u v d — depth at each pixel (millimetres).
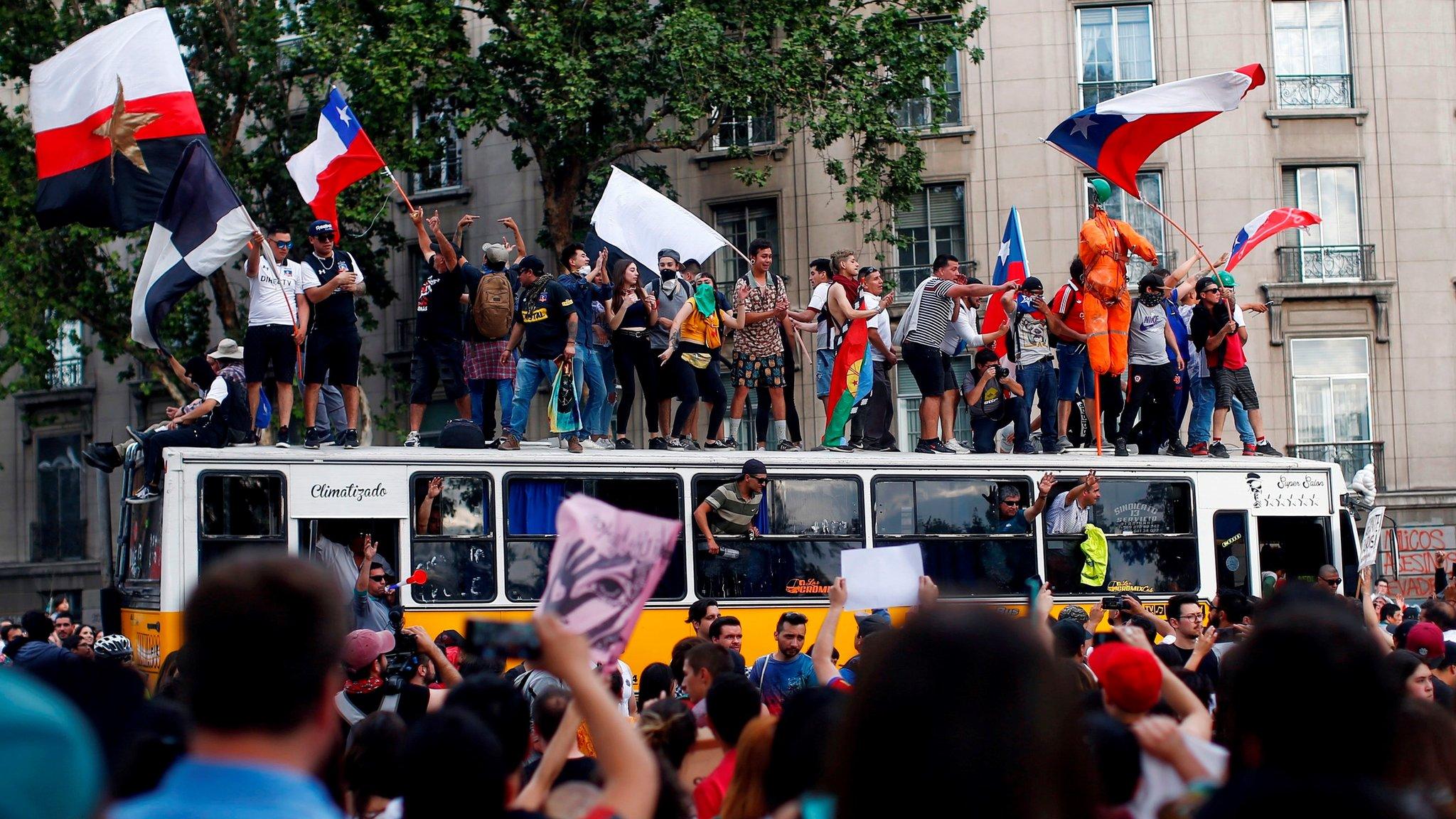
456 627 14258
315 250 15391
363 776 6008
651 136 31812
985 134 31156
